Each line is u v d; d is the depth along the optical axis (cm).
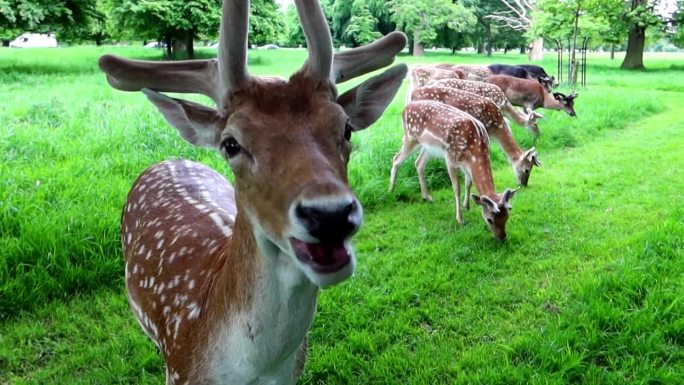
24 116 793
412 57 3188
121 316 368
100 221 425
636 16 2427
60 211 436
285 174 152
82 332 352
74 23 1925
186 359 209
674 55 4459
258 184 159
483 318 380
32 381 306
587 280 411
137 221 294
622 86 1748
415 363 329
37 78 1431
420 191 653
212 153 625
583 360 326
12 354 325
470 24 3591
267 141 159
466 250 484
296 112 165
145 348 331
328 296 395
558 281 430
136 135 663
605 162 778
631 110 1143
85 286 391
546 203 610
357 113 204
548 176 719
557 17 2272
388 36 218
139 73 191
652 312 358
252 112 165
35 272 377
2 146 589
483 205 507
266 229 160
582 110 1152
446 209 600
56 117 780
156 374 317
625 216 568
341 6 3744
